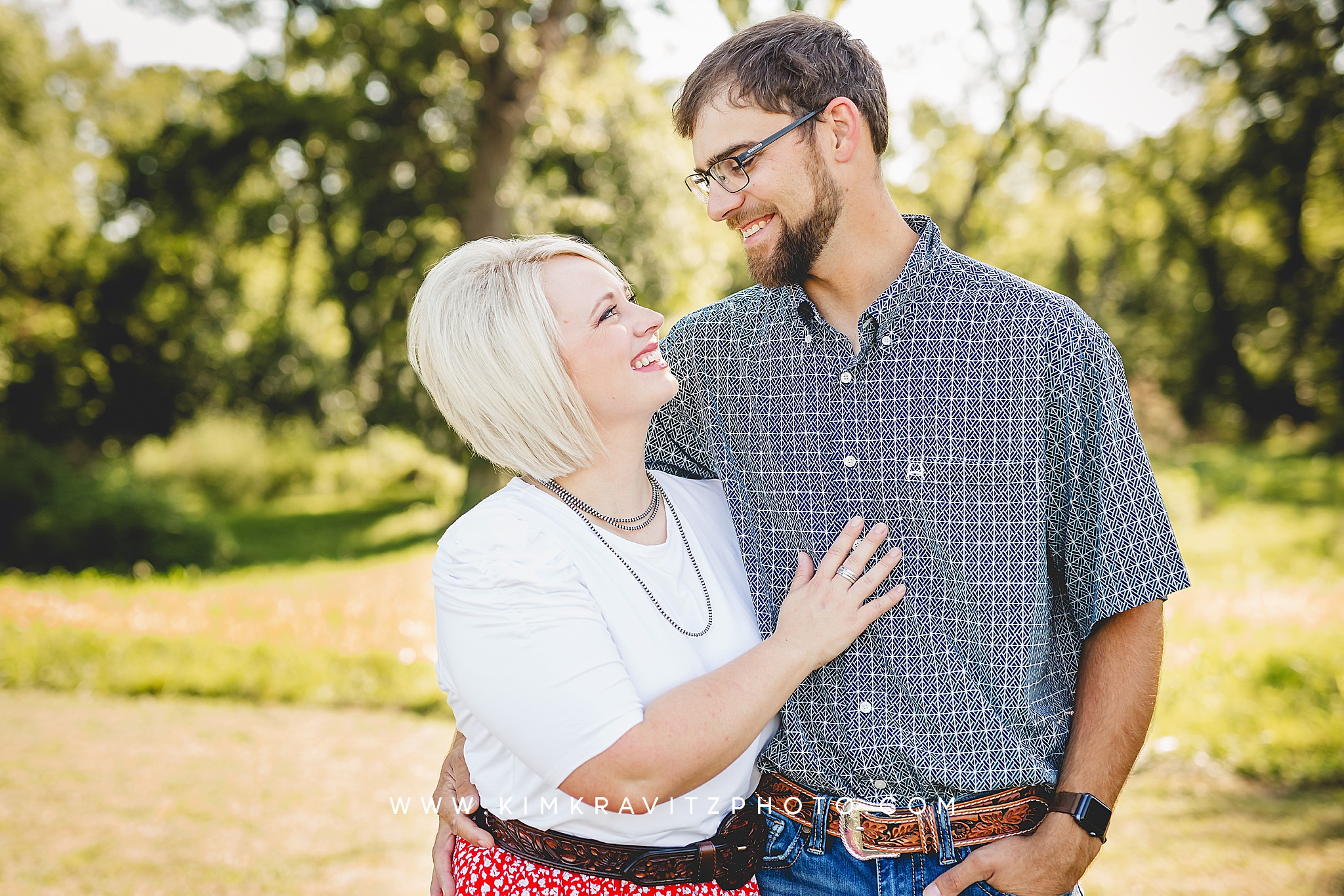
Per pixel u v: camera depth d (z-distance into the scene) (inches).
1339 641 261.1
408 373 742.5
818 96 60.9
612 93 682.2
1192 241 1025.5
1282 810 177.3
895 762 62.8
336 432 997.2
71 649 295.4
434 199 692.1
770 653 58.7
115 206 891.4
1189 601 313.7
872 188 63.5
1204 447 992.2
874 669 63.1
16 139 862.5
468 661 57.5
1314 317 1000.2
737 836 63.2
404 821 186.4
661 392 62.8
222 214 737.6
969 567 62.1
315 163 695.1
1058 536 63.5
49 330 890.7
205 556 527.8
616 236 671.8
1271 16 834.8
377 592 417.1
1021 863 61.4
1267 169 938.1
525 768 60.5
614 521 64.2
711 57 63.7
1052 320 60.9
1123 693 62.2
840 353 64.6
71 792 197.5
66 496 526.9
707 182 64.2
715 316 71.0
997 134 621.6
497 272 61.7
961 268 62.8
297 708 256.7
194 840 175.5
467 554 58.4
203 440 854.5
